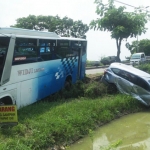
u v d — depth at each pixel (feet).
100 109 34.24
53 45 37.93
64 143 24.57
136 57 114.32
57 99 39.68
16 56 28.68
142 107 41.73
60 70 41.01
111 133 29.81
